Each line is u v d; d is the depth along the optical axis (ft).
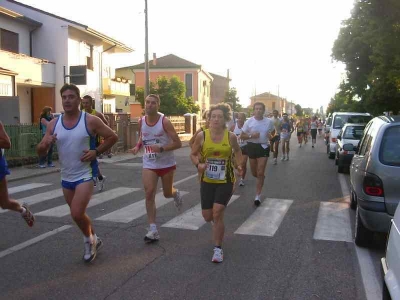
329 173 44.52
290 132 58.29
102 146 16.44
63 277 15.56
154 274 15.94
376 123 21.18
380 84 57.67
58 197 30.19
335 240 20.45
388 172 17.43
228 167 17.47
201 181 17.87
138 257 17.74
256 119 28.19
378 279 15.72
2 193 17.69
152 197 19.85
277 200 29.91
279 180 39.29
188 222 23.31
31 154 49.47
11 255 17.88
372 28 46.78
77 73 60.03
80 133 15.97
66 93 15.87
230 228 22.43
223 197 17.35
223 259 17.65
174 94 127.54
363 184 18.11
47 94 87.71
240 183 35.83
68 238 20.26
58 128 16.17
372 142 19.19
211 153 17.30
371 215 17.63
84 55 94.17
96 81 99.45
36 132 50.11
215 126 17.28
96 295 14.10
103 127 16.33
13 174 40.45
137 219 24.00
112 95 109.50
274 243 19.92
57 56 87.40
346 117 63.46
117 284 14.99
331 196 31.58
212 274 16.03
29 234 20.88
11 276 15.64
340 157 43.88
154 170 19.86
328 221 24.06
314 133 82.99
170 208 26.73
